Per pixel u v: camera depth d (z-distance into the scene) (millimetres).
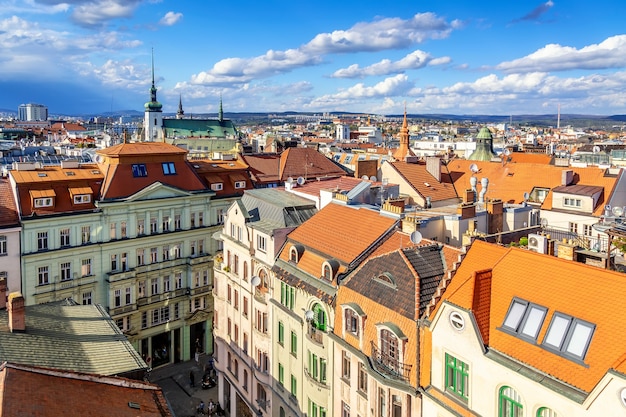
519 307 29406
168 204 72500
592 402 23688
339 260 42562
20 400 24453
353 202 52156
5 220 60406
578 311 27297
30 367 27297
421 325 32875
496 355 28422
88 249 65875
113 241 67562
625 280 27078
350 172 105938
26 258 61375
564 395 24859
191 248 75312
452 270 34500
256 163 95625
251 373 55031
